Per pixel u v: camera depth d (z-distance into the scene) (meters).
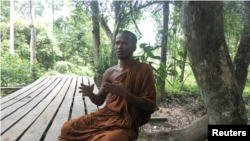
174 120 7.60
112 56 8.23
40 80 8.11
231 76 2.36
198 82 2.47
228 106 2.37
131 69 1.71
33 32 11.48
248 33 5.89
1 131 2.38
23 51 15.66
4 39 15.94
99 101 1.96
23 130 2.44
